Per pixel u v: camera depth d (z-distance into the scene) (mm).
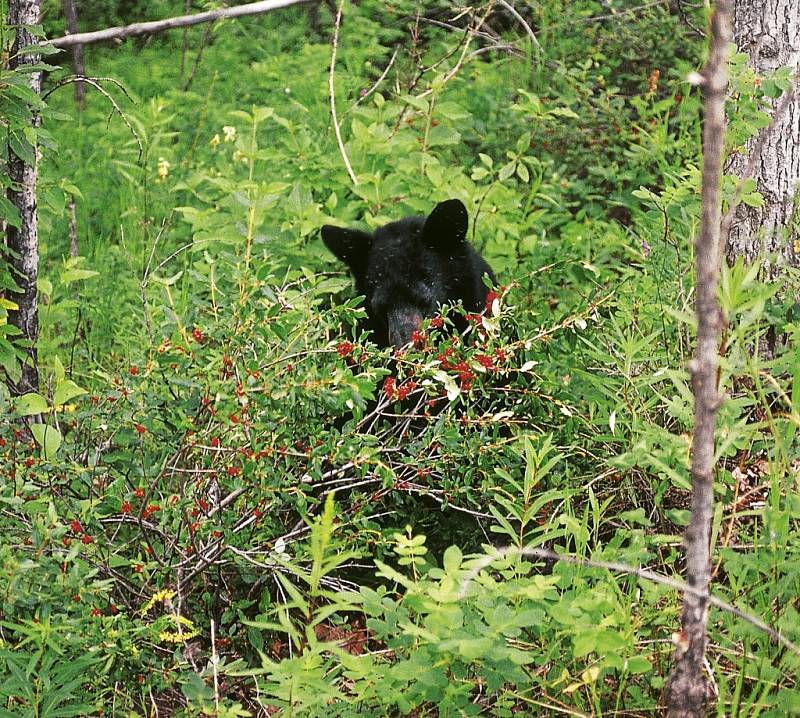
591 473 6012
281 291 5680
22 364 6941
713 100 3498
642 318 6609
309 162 9594
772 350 6734
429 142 9367
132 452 5422
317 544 3982
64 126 13281
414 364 5375
